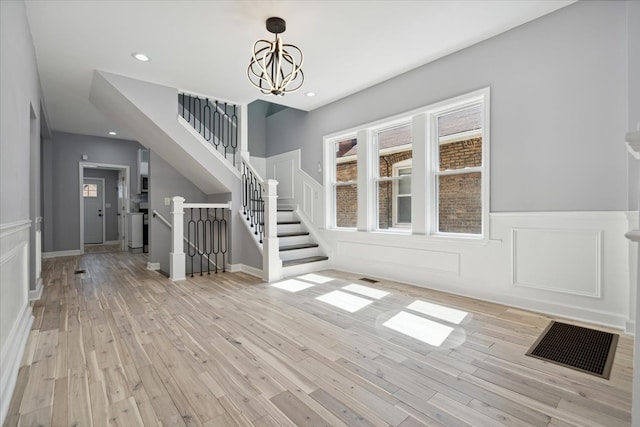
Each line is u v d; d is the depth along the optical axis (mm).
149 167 5348
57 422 1427
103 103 4496
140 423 1419
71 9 2574
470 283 3346
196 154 4500
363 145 4453
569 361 1971
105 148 7234
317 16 2729
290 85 4254
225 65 3619
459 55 3369
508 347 2168
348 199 4875
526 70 2902
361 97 4449
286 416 1463
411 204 3932
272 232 4191
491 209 3168
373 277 4309
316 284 3953
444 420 1431
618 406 1530
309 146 5395
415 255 3850
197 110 5672
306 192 5441
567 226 2689
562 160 2715
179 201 4344
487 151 3170
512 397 1606
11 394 1618
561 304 2736
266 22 2777
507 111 3031
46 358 2033
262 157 6480
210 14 2680
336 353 2092
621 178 2432
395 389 1678
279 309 2994
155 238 5262
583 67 2598
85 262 5832
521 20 2852
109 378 1793
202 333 2428
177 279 4270
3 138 1723
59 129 6461
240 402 1570
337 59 3529
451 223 3615
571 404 1547
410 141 4059
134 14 2664
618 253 2451
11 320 1986
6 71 1786
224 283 4062
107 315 2846
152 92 4105
